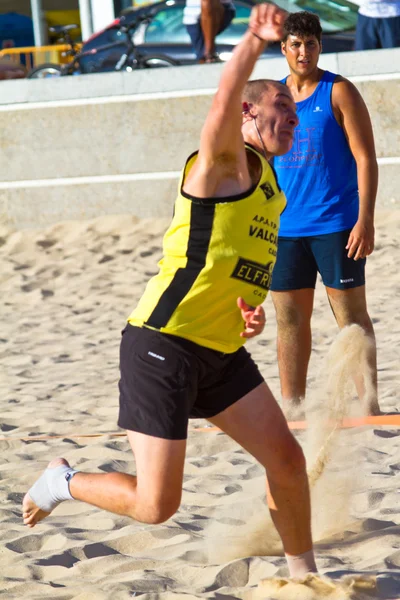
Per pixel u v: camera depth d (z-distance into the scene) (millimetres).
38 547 12367
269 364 23875
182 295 9672
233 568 10805
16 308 33906
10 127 43531
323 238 17141
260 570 10742
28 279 37000
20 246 40938
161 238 40188
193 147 41938
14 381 24359
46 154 43344
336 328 27266
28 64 63031
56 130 43125
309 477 12555
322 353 24297
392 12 40156
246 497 13539
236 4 44625
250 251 9617
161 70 41875
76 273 37219
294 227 17297
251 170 9828
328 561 10875
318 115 17125
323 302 30953
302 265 17438
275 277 17484
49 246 40844
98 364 25656
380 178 40344
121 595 10109
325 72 17375
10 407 21484
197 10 43531
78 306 33500
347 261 17141
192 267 9633
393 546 11250
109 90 42406
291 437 10008
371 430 16219
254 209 9570
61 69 47656
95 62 46312
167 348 9703
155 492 9711
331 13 44781
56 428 19328
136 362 9812
